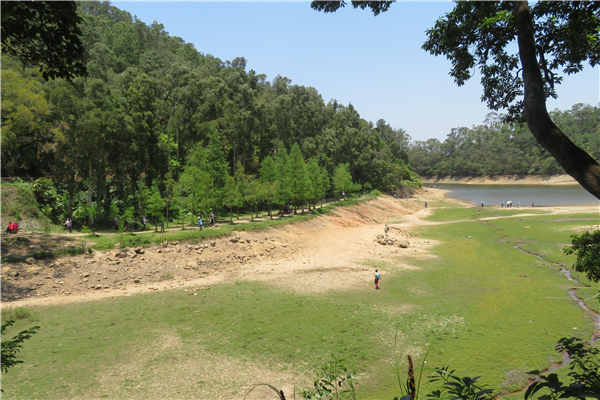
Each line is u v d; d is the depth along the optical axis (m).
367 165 100.94
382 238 44.91
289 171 56.78
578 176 4.54
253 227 43.12
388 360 16.02
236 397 13.23
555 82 7.72
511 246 41.88
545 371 14.84
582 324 19.45
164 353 16.61
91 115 34.91
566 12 7.07
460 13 8.26
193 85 54.28
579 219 56.00
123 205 44.47
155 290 25.66
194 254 33.19
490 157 181.50
